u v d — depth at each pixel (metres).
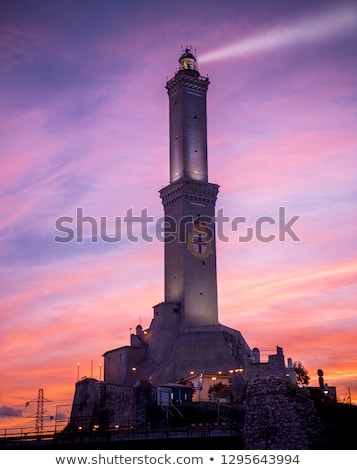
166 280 183.12
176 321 175.62
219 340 164.38
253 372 83.88
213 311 178.75
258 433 80.81
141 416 113.12
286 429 78.69
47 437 83.38
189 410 120.88
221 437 86.69
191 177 187.25
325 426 77.88
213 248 183.88
